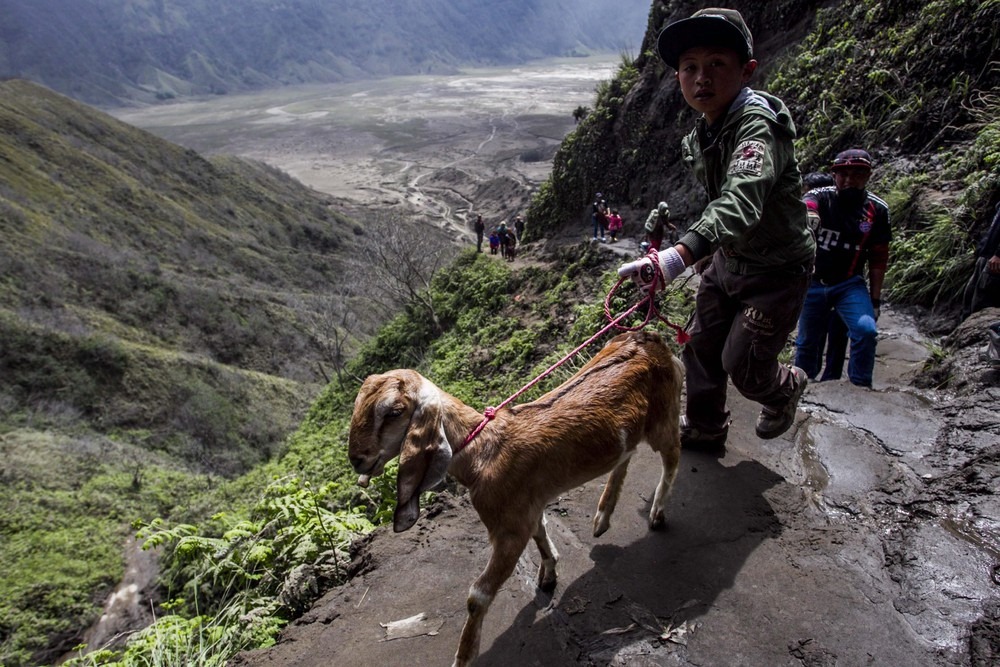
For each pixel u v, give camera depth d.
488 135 161.38
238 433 36.12
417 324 25.30
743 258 3.40
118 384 36.41
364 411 2.54
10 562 19.92
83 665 4.02
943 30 11.15
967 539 3.51
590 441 2.96
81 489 24.22
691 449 4.53
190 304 48.00
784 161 3.00
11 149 61.91
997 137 8.70
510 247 25.08
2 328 36.03
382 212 92.62
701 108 3.14
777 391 3.72
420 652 3.13
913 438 4.59
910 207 9.08
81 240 51.62
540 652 3.05
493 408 2.93
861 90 12.58
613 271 17.06
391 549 3.95
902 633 3.00
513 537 2.79
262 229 74.75
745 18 19.52
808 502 3.98
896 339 7.41
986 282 6.23
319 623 3.50
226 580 4.80
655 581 3.40
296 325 50.59
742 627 3.09
